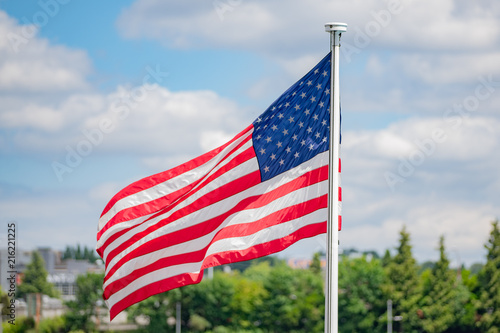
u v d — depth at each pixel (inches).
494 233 5949.8
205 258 820.0
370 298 6220.5
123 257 831.7
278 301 6363.2
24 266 6323.8
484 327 5871.1
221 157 839.1
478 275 6151.6
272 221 826.8
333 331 768.3
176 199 833.5
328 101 837.8
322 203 828.0
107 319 5984.3
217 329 6240.2
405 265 6254.9
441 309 6058.1
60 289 7322.8
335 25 792.3
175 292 6250.0
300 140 836.0
